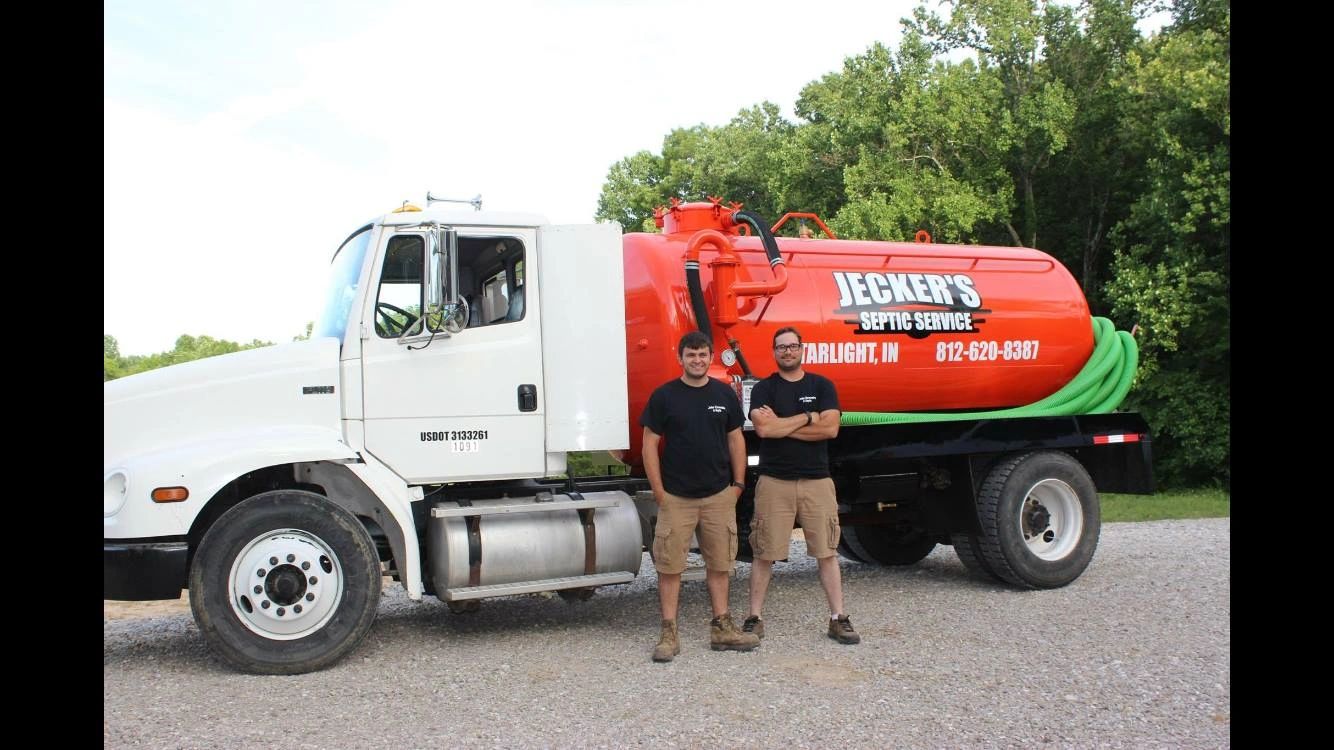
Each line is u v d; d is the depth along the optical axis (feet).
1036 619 22.41
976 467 26.43
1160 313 62.90
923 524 27.71
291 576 18.74
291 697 17.21
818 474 20.54
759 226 23.76
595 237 21.71
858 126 76.54
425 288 20.21
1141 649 19.42
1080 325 28.32
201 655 20.47
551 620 23.53
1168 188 64.54
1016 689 16.88
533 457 21.16
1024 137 72.33
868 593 26.21
